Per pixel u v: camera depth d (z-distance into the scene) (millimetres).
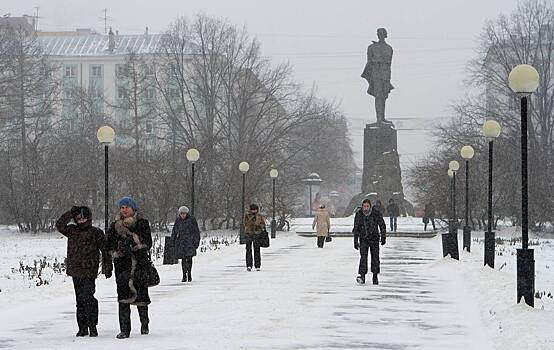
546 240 62375
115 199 74062
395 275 31125
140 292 16484
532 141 76750
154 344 15633
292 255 43312
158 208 69812
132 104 98812
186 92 92500
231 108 87312
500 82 84688
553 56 93625
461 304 22297
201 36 89625
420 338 16766
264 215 73438
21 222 75000
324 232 50688
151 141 102062
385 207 89562
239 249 47750
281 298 23312
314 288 26250
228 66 88125
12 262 39562
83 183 74625
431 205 72125
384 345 15891
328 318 19391
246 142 84500
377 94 91938
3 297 24172
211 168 75062
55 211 72625
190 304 22031
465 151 43812
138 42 140375
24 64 88688
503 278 27812
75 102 107125
